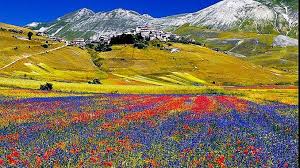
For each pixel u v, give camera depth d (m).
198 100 47.12
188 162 13.95
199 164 13.63
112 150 15.63
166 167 13.37
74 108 36.50
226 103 43.53
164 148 16.09
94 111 33.03
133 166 13.59
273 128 23.72
